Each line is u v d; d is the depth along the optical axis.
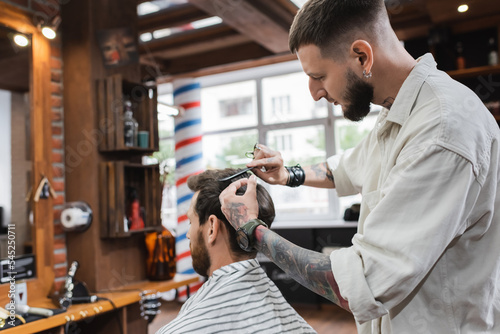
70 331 2.29
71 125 2.51
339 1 0.88
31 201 2.26
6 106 2.18
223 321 1.03
